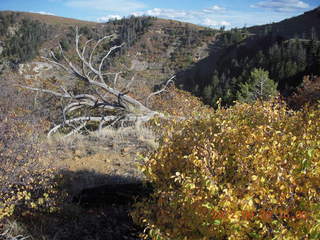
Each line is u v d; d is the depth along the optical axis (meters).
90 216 6.73
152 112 13.23
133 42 111.25
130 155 9.65
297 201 3.51
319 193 3.46
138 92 18.20
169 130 5.32
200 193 3.77
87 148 10.46
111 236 6.00
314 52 53.59
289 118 5.73
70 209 6.85
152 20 138.25
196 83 77.12
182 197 3.95
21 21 121.56
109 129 13.36
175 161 4.67
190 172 4.35
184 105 15.79
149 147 10.23
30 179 6.48
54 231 6.14
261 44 80.69
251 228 3.40
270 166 3.60
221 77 63.91
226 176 4.14
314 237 3.01
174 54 104.62
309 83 25.22
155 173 4.78
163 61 97.75
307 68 51.00
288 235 3.16
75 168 8.71
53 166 8.02
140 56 101.19
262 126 4.50
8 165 6.32
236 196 3.64
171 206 4.12
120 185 7.45
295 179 3.64
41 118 13.69
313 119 5.48
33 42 86.19
